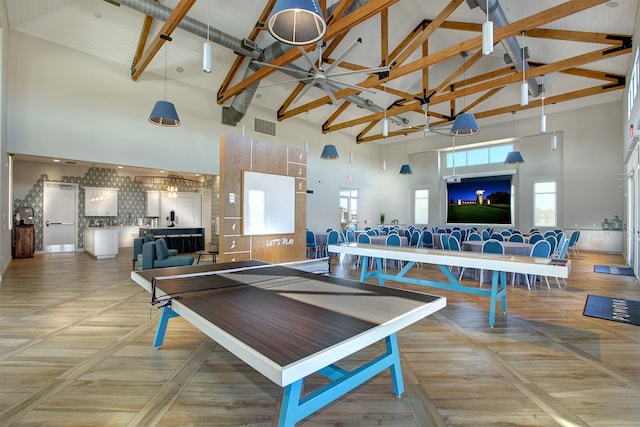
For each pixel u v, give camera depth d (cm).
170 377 241
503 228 1170
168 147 821
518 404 209
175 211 1214
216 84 888
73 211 1016
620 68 746
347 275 658
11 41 611
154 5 548
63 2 593
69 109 677
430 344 307
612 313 402
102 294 482
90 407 203
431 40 903
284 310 183
